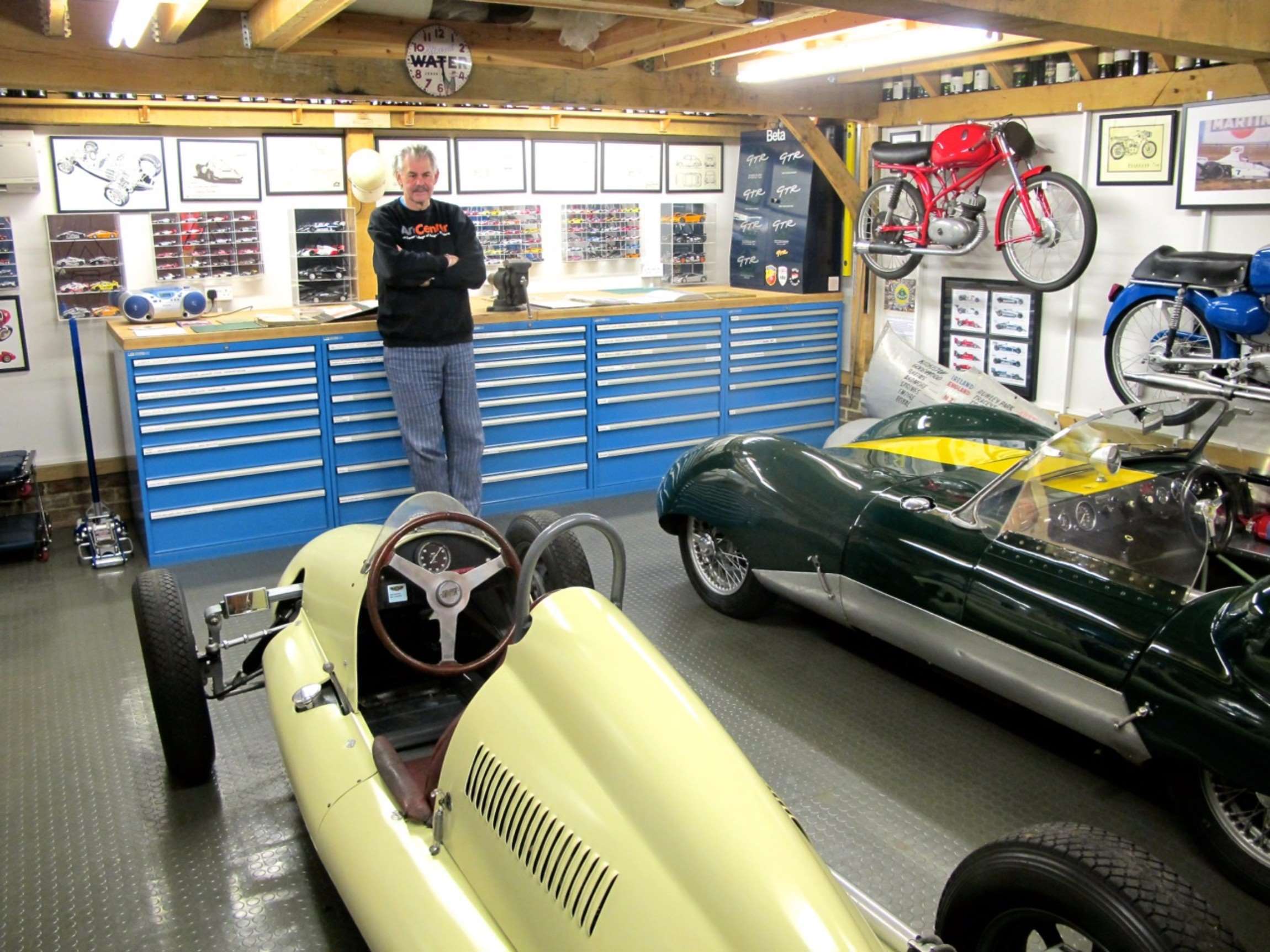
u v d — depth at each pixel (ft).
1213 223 14.64
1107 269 16.20
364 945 7.50
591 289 20.85
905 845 8.57
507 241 19.69
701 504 12.61
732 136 21.77
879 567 10.55
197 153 16.97
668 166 21.24
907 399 17.17
